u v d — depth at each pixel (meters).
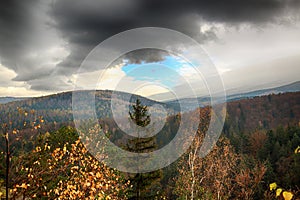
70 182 5.60
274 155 36.25
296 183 27.17
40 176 4.97
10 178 4.63
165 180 24.92
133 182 13.82
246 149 41.00
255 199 22.22
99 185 5.75
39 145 4.78
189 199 17.67
